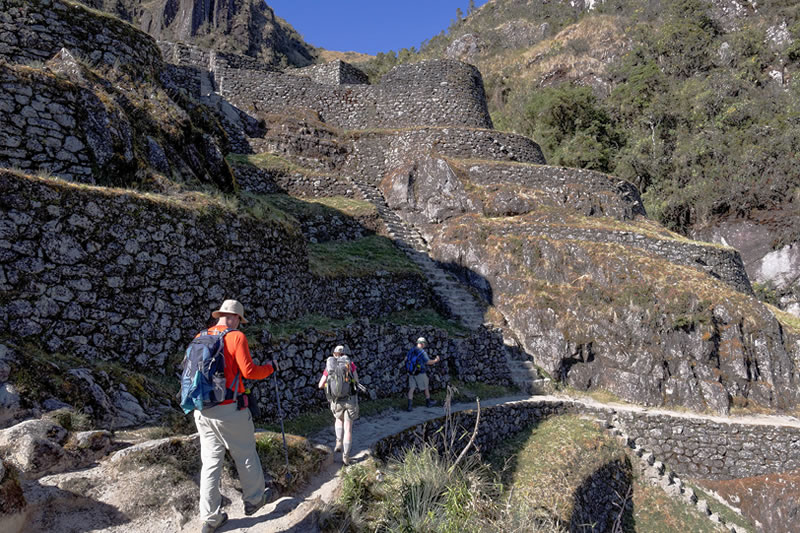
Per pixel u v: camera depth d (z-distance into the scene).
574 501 9.68
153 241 7.14
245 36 102.31
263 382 7.62
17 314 5.45
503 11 98.44
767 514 12.52
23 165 7.19
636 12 68.44
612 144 40.91
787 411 14.96
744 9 60.41
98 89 8.91
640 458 12.68
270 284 9.82
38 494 3.46
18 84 7.31
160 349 6.93
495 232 18.73
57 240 5.98
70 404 4.74
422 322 15.41
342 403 6.35
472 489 5.38
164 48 24.84
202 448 3.66
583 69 59.81
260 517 4.05
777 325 15.85
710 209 35.81
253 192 18.20
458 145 23.52
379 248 17.81
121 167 8.25
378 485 5.40
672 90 45.84
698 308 15.43
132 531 3.52
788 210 33.06
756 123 39.56
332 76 28.23
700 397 14.70
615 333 15.53
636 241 18.14
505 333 16.06
